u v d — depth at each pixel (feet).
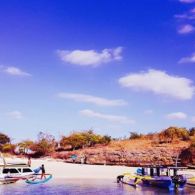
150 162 253.03
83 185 166.09
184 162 240.53
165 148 256.93
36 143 323.37
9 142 348.59
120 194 137.28
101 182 178.91
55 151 318.24
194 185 162.91
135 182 165.58
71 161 273.54
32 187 156.87
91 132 330.13
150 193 140.05
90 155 273.54
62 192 141.79
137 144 283.38
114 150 270.87
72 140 318.86
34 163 241.76
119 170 225.76
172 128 289.33
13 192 139.74
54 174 205.05
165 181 150.51
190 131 298.56
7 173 169.78
